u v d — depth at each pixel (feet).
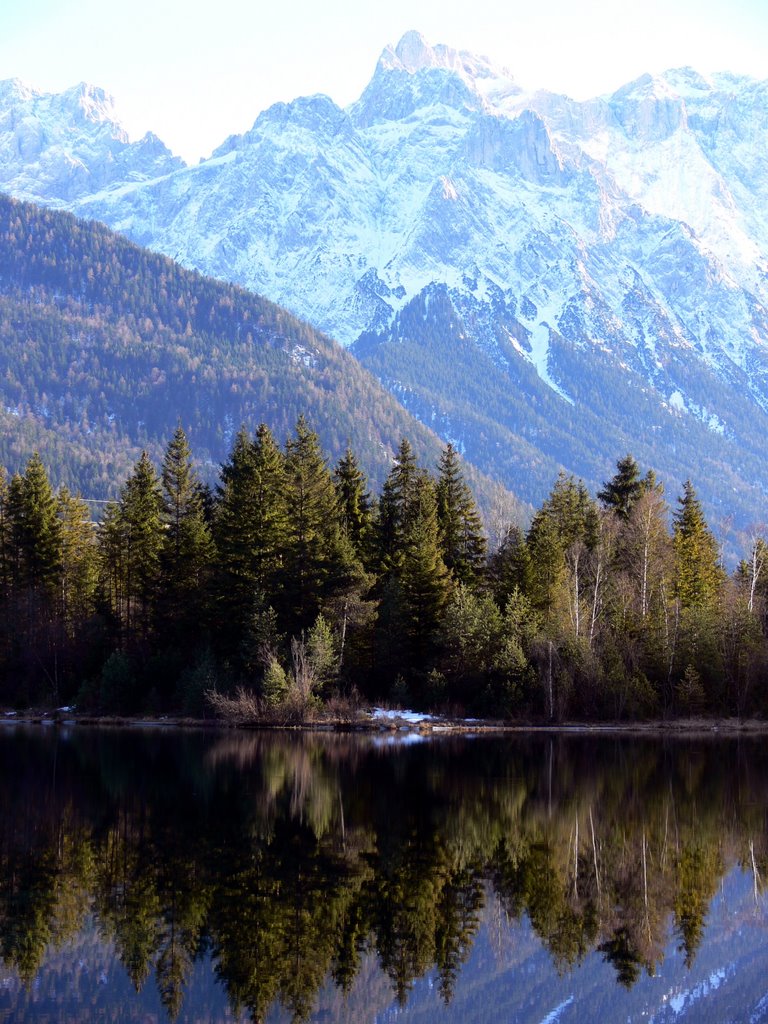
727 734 473.67
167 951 166.20
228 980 156.56
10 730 446.19
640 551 525.34
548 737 446.19
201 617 505.66
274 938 172.35
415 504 536.01
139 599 537.65
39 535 535.60
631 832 253.44
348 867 213.05
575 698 496.23
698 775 341.82
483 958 168.25
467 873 212.02
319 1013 147.23
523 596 512.22
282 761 351.67
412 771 335.67
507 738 438.81
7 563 539.29
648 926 184.96
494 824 258.57
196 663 490.90
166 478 521.65
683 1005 152.35
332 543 492.13
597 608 511.40
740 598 555.28
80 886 195.52
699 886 208.23
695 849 237.25
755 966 167.63
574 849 234.79
